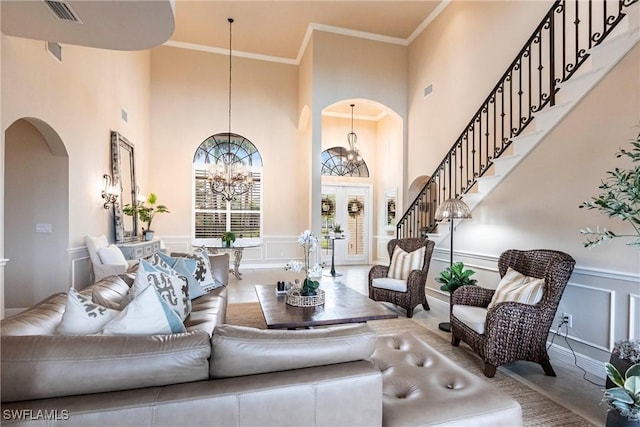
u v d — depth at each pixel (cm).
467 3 504
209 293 329
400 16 584
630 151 227
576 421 195
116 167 490
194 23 621
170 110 708
